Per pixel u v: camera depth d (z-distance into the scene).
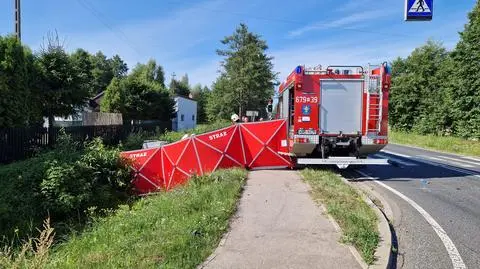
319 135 11.64
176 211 7.29
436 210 7.84
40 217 9.75
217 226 6.10
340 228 6.11
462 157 19.38
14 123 14.94
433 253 5.45
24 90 15.56
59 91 19.86
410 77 37.66
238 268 4.61
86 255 5.48
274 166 12.91
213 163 12.91
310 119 11.63
